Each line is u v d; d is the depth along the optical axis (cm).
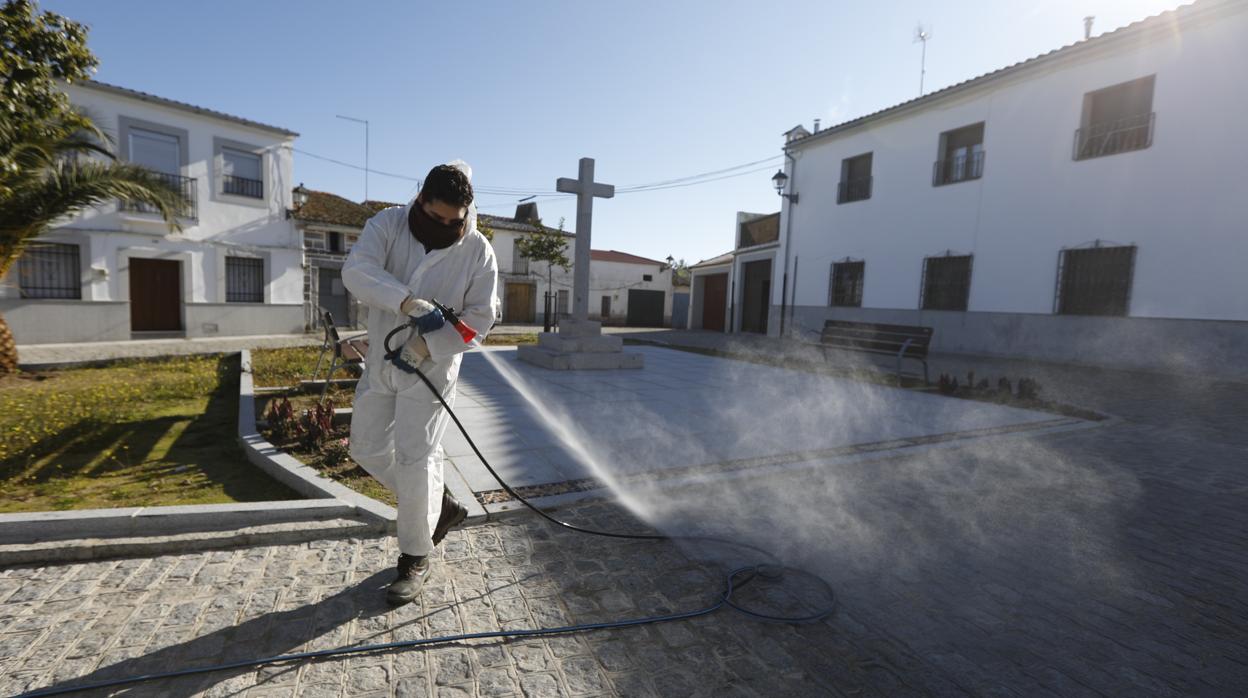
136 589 238
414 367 221
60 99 812
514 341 1666
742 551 294
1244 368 1004
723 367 1045
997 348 1391
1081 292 1247
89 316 1482
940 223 1527
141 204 1534
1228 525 339
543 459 423
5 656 194
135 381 743
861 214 1753
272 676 189
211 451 436
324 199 2252
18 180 773
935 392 805
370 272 215
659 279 3559
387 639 210
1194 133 1073
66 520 270
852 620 234
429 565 266
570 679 194
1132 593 260
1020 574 275
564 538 300
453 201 212
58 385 720
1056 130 1281
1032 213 1325
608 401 664
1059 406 704
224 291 1725
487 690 187
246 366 819
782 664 205
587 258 975
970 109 1453
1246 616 242
